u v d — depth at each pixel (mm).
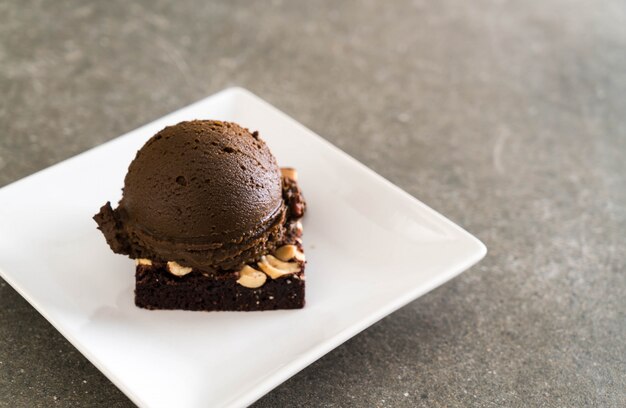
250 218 366
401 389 364
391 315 394
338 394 360
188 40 561
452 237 391
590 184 479
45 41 548
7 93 506
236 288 373
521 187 473
